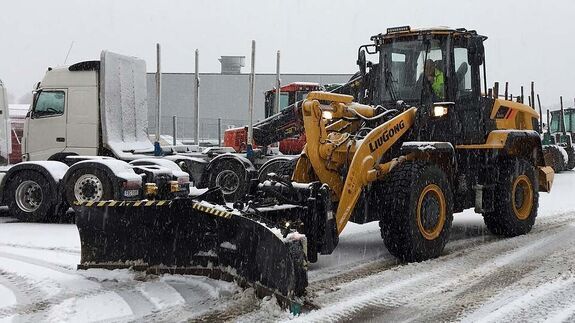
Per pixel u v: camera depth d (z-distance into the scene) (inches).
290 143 783.7
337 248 395.2
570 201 663.1
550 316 249.8
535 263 350.3
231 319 239.8
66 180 494.9
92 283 291.4
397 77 411.8
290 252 252.7
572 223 505.0
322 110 354.0
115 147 599.2
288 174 371.6
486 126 440.8
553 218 534.0
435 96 398.9
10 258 353.1
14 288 287.7
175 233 291.0
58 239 418.0
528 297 277.7
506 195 436.1
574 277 315.9
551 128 1417.3
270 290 258.4
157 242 295.6
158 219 291.4
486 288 294.4
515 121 478.6
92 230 305.1
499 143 429.7
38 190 510.6
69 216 542.9
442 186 367.6
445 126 395.5
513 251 386.6
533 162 486.9
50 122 608.4
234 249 276.8
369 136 344.2
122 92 620.7
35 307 258.1
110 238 303.7
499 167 442.3
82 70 600.7
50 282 295.6
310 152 344.5
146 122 658.8
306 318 243.4
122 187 482.9
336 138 356.2
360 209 359.9
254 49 650.8
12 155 815.7
